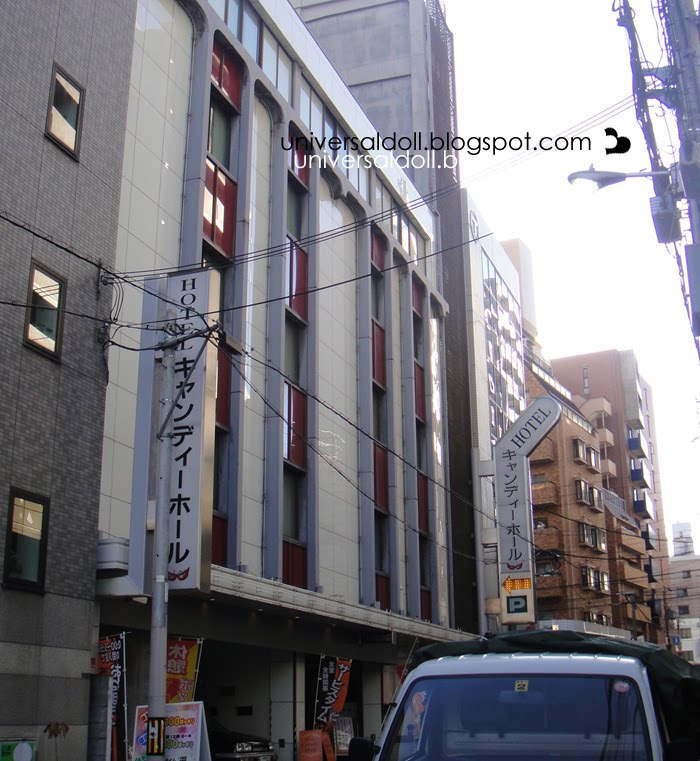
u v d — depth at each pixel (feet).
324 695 70.85
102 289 53.78
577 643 23.26
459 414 119.96
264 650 72.33
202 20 69.31
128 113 60.34
